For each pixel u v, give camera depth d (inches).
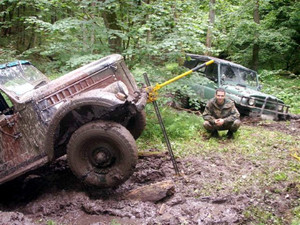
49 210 152.5
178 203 153.0
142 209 148.5
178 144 238.2
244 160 202.2
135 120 205.2
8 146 163.8
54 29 230.4
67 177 192.2
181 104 349.1
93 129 152.2
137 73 250.8
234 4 643.5
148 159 211.3
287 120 331.0
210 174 182.7
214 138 255.4
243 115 336.5
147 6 238.4
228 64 358.0
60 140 167.2
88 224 140.7
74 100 149.8
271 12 606.5
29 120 160.9
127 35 244.8
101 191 168.1
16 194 183.3
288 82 520.7
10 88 169.8
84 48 250.4
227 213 139.3
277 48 566.3
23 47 476.4
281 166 186.5
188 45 252.4
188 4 251.0
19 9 407.8
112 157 155.0
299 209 139.0
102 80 169.2
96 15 268.5
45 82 194.9
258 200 148.7
